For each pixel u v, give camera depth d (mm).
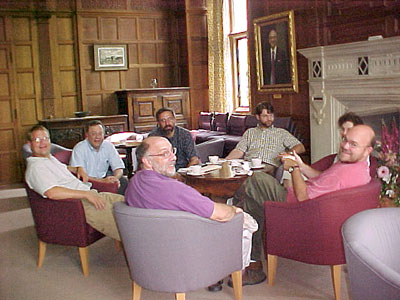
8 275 3576
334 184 2953
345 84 4867
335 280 2883
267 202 3008
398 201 3609
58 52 7719
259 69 6438
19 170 7473
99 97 8102
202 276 2596
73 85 7906
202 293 3111
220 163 4082
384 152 3773
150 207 2543
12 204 5910
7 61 7301
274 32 6066
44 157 3629
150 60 8492
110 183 3980
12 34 7316
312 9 5402
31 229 4809
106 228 3432
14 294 3219
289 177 3889
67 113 7883
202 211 2490
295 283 3203
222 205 2562
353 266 1713
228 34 8094
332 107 5121
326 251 2828
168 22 8586
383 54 4379
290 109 6035
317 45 5395
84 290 3264
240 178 3553
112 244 4238
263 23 6238
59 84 7742
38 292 3250
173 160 2641
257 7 6414
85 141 4355
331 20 5219
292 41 5770
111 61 8133
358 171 2932
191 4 8305
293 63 5793
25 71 7449
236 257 2768
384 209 2016
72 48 7855
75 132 7117
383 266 1586
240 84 8117
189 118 8359
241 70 8055
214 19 8172
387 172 3559
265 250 3182
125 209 2564
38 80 7547
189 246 2510
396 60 4246
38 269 3688
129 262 2715
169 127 4426
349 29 4996
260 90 6469
